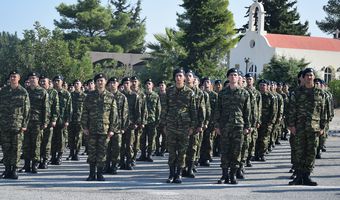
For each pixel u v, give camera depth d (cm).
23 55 4531
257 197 966
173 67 5019
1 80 4481
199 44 4628
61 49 4578
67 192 973
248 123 1140
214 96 1516
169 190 1029
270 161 1636
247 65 5481
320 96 1113
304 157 1130
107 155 1309
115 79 1303
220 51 5069
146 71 5272
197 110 1184
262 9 5716
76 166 1445
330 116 1683
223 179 1152
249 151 1473
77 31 7100
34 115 1268
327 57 5694
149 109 1631
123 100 1300
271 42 5588
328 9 8625
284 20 6862
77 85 1648
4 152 1166
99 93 1149
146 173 1335
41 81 1362
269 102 1609
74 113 1612
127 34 7438
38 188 1015
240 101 1133
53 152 1487
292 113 1124
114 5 9112
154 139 1644
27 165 1291
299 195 996
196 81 1307
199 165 1528
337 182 1211
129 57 7050
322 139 1708
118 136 1296
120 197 932
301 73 1184
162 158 1742
